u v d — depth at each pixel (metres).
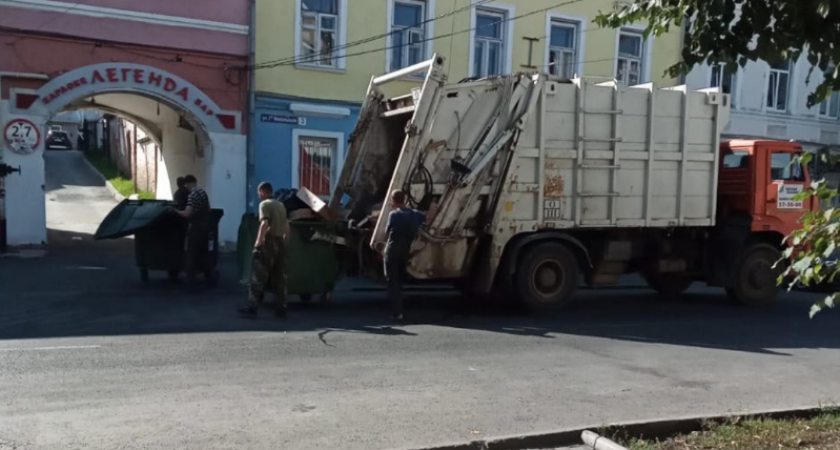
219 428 5.02
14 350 7.02
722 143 11.56
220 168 16.27
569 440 5.02
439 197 9.45
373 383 6.32
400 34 17.89
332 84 17.20
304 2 16.89
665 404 5.99
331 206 10.85
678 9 4.73
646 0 4.96
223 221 16.38
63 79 14.62
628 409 5.81
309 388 6.10
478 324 9.37
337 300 10.91
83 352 7.02
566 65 19.84
